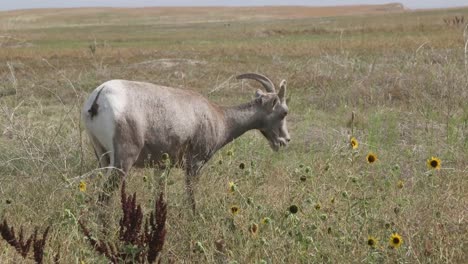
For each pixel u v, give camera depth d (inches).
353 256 429.7
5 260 411.8
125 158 523.8
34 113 895.1
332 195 518.0
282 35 2915.8
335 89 1117.1
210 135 589.6
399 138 834.8
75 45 2450.8
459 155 711.7
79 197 487.8
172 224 488.4
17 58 1715.1
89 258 419.2
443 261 430.6
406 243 453.4
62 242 435.5
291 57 1659.7
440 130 836.6
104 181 515.2
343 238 438.3
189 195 557.0
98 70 1310.3
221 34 3208.7
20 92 1080.8
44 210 507.8
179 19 6934.1
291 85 1198.3
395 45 1882.4
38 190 559.2
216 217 495.8
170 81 1248.8
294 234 442.6
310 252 434.6
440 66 1136.2
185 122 561.3
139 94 534.9
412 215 491.8
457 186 575.5
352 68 1250.6
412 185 584.4
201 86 1200.2
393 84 1080.2
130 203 390.9
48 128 728.3
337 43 2039.9
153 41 2719.0
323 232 450.3
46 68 1499.8
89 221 472.7
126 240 389.1
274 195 555.2
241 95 1117.1
